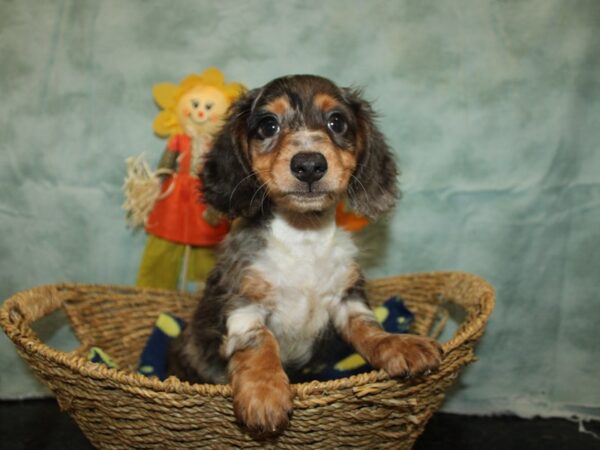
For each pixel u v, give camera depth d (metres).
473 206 0.40
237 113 0.32
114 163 0.41
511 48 0.38
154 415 0.24
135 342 0.39
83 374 0.24
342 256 0.32
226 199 0.32
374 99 0.39
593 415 0.39
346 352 0.33
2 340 0.40
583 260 0.39
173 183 0.39
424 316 0.38
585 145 0.38
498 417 0.39
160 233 0.39
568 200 0.38
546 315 0.39
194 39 0.40
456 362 0.26
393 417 0.25
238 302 0.30
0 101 0.40
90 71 0.40
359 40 0.39
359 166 0.33
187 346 0.33
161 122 0.38
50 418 0.38
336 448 0.25
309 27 0.39
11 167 0.40
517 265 0.39
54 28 0.39
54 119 0.40
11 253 0.41
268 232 0.31
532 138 0.38
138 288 0.40
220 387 0.23
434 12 0.38
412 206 0.40
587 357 0.39
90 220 0.41
